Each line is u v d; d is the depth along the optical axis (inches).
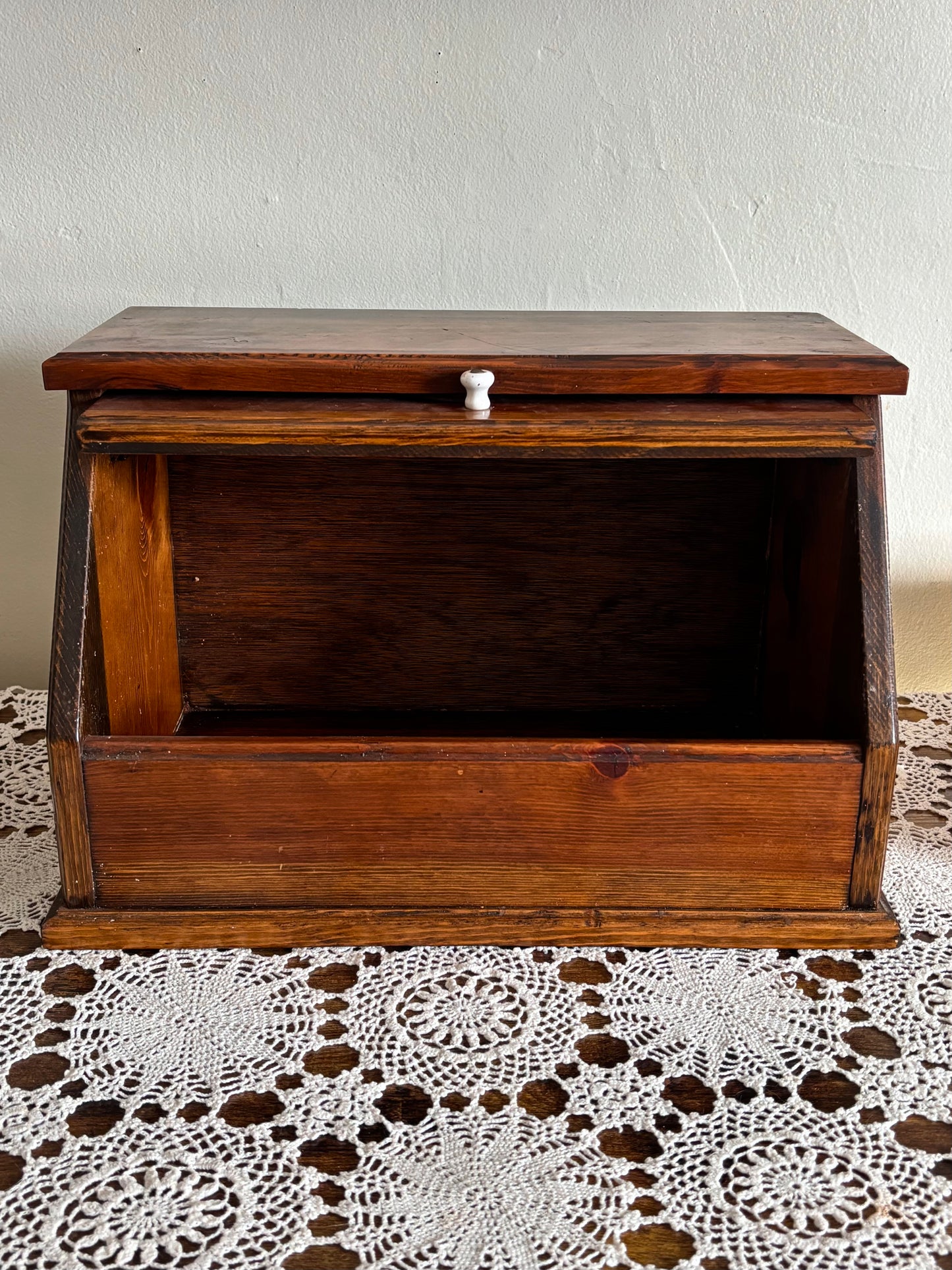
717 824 42.0
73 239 55.6
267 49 53.0
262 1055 37.2
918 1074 36.7
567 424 39.1
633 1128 34.6
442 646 55.6
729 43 53.2
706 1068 36.9
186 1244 30.8
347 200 55.2
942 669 63.4
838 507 44.3
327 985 40.7
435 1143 33.9
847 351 42.1
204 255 56.0
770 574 53.9
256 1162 33.1
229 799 41.4
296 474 52.7
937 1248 30.7
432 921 42.6
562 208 55.4
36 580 61.1
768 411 40.3
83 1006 39.3
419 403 40.4
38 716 57.7
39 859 46.9
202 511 53.1
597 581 54.7
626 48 53.2
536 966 41.7
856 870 42.6
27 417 58.3
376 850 42.2
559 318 50.9
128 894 42.6
